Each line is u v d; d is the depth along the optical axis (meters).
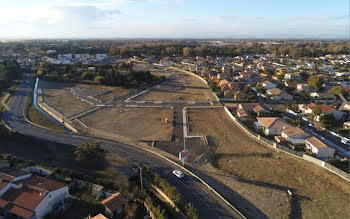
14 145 50.53
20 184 32.50
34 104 82.56
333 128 57.56
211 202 33.59
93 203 32.44
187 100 84.69
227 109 72.56
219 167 43.00
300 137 50.28
